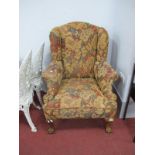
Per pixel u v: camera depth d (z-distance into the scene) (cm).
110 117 202
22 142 203
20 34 258
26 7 246
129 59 221
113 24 265
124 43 238
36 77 234
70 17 256
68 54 230
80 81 229
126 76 232
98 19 260
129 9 219
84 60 233
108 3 253
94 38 229
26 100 206
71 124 229
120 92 257
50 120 204
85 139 208
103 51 227
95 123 231
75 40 228
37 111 251
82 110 194
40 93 259
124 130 220
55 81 202
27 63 189
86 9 254
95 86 217
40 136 211
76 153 191
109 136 212
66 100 195
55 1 246
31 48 267
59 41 223
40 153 190
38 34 261
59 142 204
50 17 253
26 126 226
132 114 241
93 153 191
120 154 190
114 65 280
